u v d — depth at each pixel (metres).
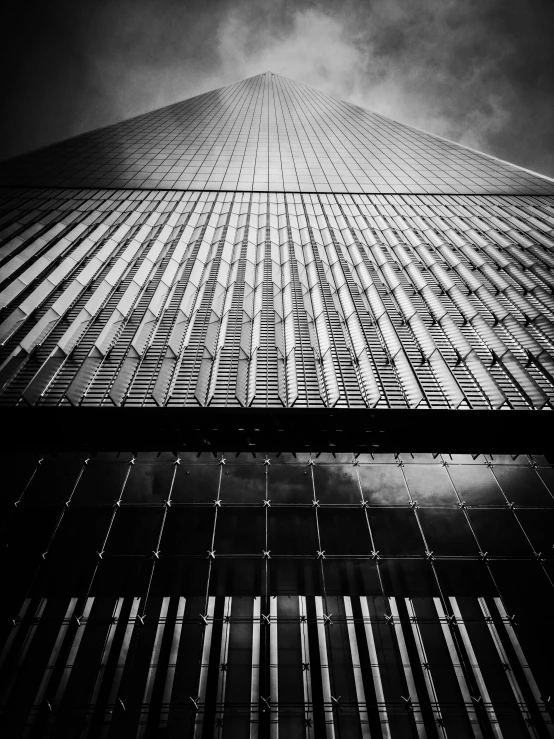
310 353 15.61
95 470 11.91
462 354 15.21
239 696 8.36
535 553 10.38
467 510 11.37
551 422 12.93
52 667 8.43
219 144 41.56
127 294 18.47
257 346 15.88
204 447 12.80
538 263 21.17
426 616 9.48
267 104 59.66
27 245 21.84
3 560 9.78
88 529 10.50
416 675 8.70
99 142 41.22
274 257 22.53
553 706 8.20
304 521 11.06
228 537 10.62
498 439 13.14
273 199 29.69
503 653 8.95
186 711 8.10
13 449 12.45
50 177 32.06
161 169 34.22
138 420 13.05
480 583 9.97
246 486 11.75
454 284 19.55
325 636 9.19
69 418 12.91
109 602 9.35
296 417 13.15
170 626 9.13
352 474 12.23
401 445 13.06
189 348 15.69
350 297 18.73
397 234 25.05
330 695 8.42
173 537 10.50
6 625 8.80
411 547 10.61
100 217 25.66
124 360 14.79
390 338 16.16
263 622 9.30
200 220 26.06
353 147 41.91
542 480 12.10
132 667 8.55
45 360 14.80
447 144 43.38
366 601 9.69
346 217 27.28
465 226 26.03
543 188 32.44
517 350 15.55
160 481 11.74
